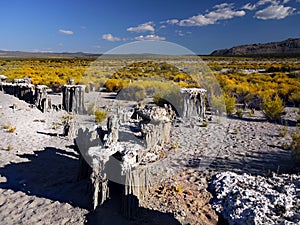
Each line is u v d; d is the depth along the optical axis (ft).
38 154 19.88
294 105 40.60
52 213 12.10
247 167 17.63
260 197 12.94
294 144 21.66
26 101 38.75
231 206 12.66
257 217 11.47
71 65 117.70
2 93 41.68
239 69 98.78
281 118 32.07
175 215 12.07
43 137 24.03
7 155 19.29
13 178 15.75
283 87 50.24
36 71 78.43
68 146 22.08
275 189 14.11
